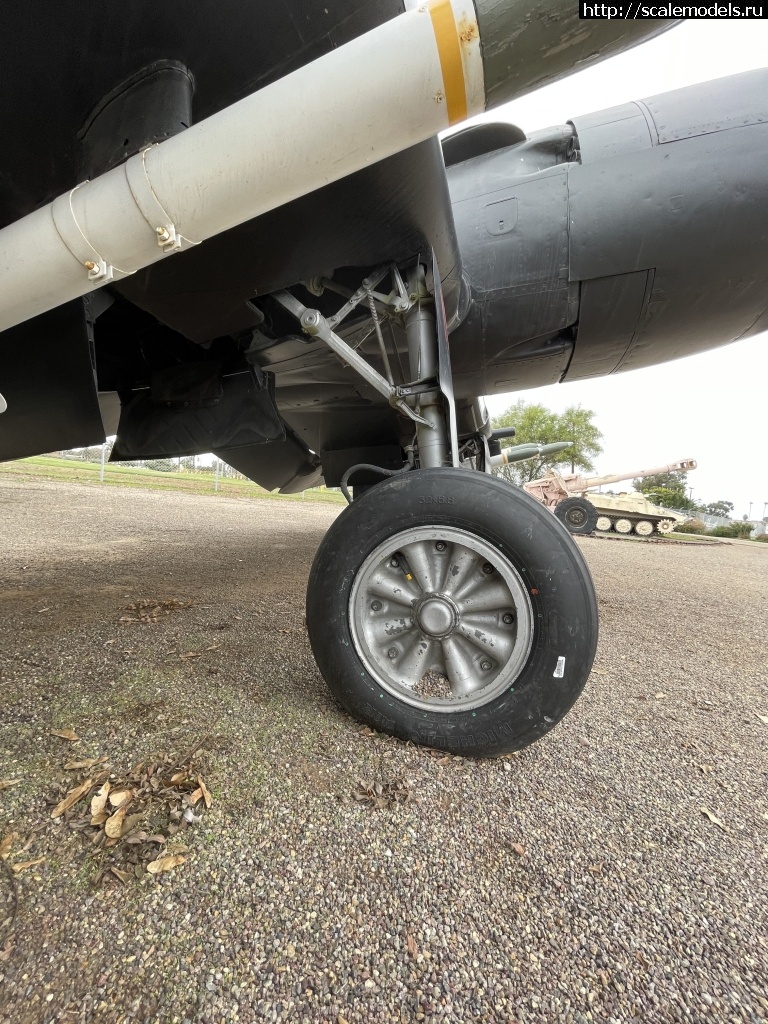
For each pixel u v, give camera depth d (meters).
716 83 2.24
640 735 1.66
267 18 1.16
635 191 2.19
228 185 1.06
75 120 1.34
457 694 1.45
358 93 0.91
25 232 1.21
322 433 4.64
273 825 1.11
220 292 1.80
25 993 0.74
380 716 1.47
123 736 1.44
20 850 1.01
